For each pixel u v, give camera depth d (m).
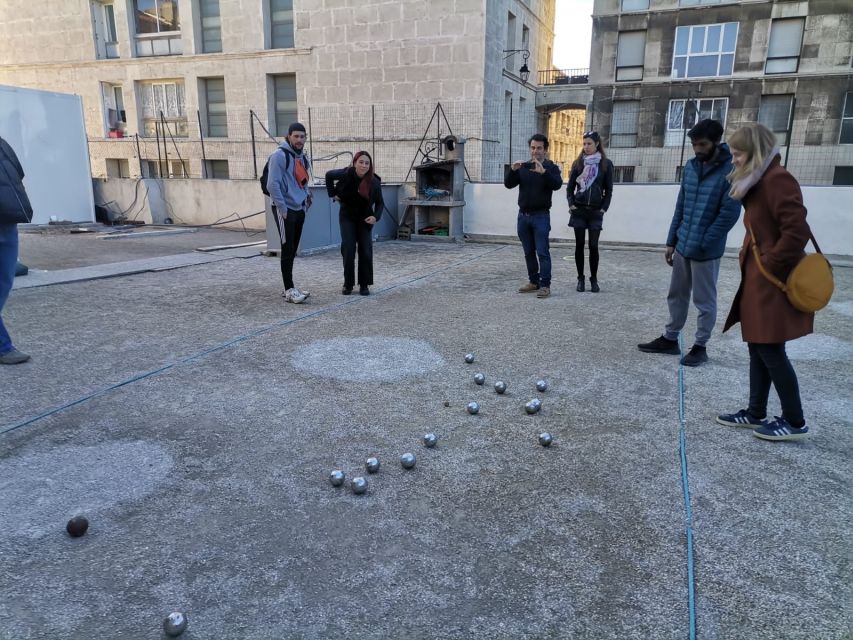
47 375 4.14
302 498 2.67
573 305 6.62
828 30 21.91
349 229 6.73
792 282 2.97
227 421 3.46
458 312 6.21
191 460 3.00
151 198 15.58
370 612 1.98
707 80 23.61
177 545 2.32
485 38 16.64
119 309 6.11
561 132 29.62
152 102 21.61
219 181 15.05
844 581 2.14
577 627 1.92
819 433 3.39
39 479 2.79
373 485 2.79
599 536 2.41
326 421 3.48
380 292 7.18
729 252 11.03
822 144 22.81
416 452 3.12
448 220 13.21
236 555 2.27
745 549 2.33
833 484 2.83
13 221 4.17
